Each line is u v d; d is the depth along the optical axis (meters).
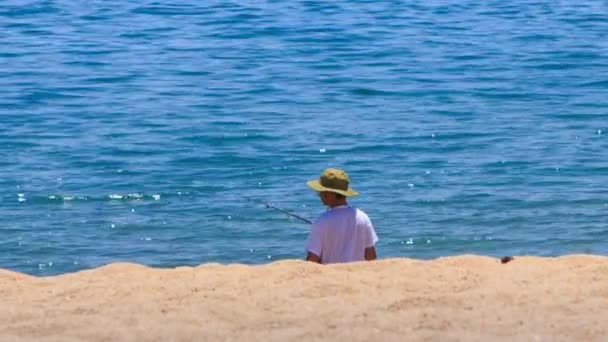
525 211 58.59
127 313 26.88
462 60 103.69
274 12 129.25
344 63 102.69
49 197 61.75
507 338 24.66
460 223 56.84
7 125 78.81
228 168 67.69
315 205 60.25
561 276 29.97
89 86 92.81
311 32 117.81
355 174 66.31
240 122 79.38
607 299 27.53
